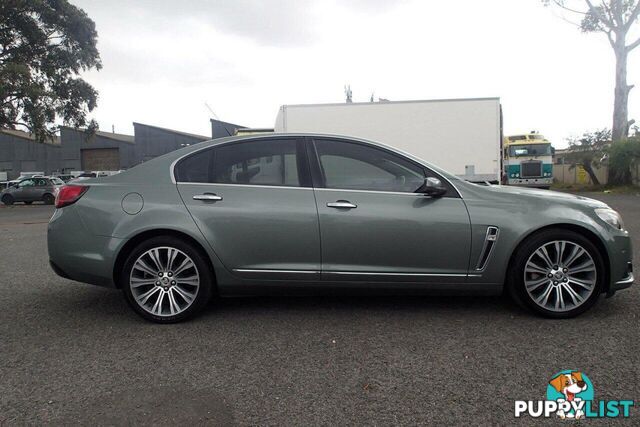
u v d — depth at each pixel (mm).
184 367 3117
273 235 3918
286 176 4066
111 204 3990
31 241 9297
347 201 3928
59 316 4230
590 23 26016
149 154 53781
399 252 3891
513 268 3920
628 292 4637
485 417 2471
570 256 3877
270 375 2982
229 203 3963
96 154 54938
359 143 4145
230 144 4199
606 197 20047
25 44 27641
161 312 3971
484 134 13367
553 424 2404
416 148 13570
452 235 3867
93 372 3061
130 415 2523
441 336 3586
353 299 4609
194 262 3949
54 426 2430
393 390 2764
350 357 3234
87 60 29438
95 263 3939
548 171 25641
